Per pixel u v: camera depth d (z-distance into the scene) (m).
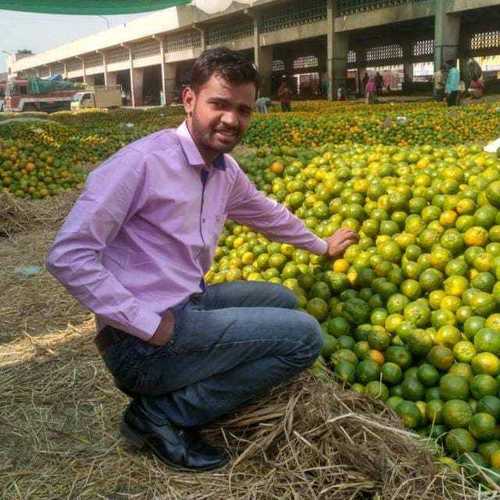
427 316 4.29
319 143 16.38
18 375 4.70
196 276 3.37
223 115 3.04
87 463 3.62
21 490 3.42
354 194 5.81
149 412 3.50
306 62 61.72
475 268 4.51
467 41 41.75
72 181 11.70
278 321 3.41
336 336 4.46
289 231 4.30
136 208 3.12
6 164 10.95
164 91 66.50
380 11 36.56
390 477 3.10
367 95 32.31
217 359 3.38
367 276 4.77
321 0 41.53
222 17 51.09
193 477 3.42
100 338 3.42
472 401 3.69
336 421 3.36
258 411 3.62
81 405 4.27
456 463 3.35
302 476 3.23
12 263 7.55
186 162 3.16
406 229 5.12
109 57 83.38
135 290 3.23
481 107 20.52
